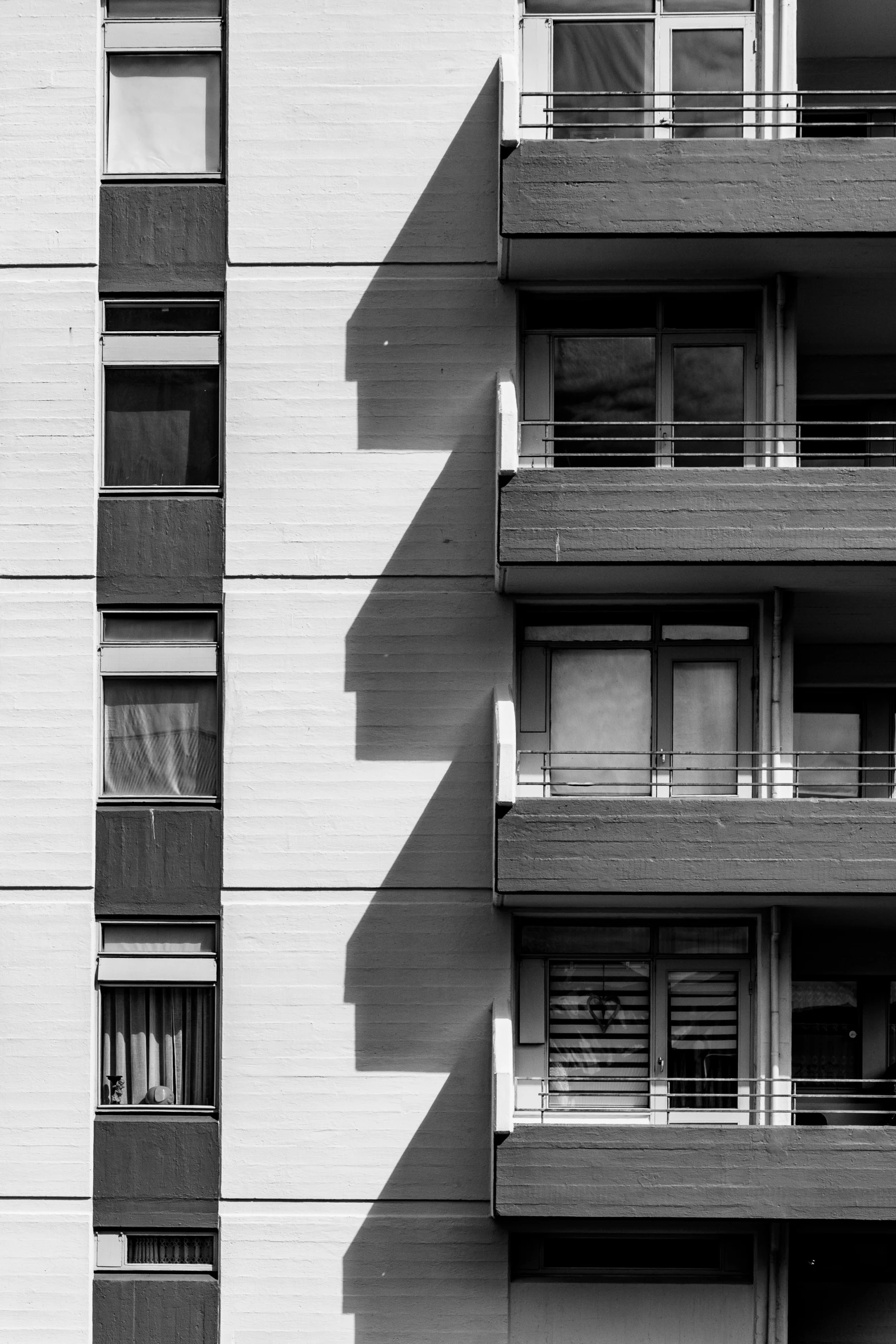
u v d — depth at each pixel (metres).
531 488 14.92
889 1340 16.22
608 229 15.02
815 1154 14.23
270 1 16.22
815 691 17.69
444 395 15.98
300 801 15.59
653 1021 15.82
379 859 15.52
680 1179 14.23
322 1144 15.25
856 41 17.41
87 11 16.30
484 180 16.12
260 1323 15.09
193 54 16.38
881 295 16.36
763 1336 15.14
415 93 16.17
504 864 14.53
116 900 15.49
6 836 15.58
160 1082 15.45
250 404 15.96
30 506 15.90
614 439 15.69
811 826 14.51
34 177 16.17
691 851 14.50
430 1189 15.20
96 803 15.62
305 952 15.45
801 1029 17.14
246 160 16.12
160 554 15.84
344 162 16.12
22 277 16.11
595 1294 15.20
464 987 15.41
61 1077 15.34
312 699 15.69
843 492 14.81
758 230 15.00
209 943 15.53
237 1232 15.16
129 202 16.14
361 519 15.86
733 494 14.83
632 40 16.58
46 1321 15.11
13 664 15.75
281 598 15.77
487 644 15.77
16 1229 15.20
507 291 16.08
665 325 16.39
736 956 15.88
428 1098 15.28
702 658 16.19
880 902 15.12
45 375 16.03
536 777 16.06
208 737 15.79
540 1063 15.77
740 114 16.48
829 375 17.64
